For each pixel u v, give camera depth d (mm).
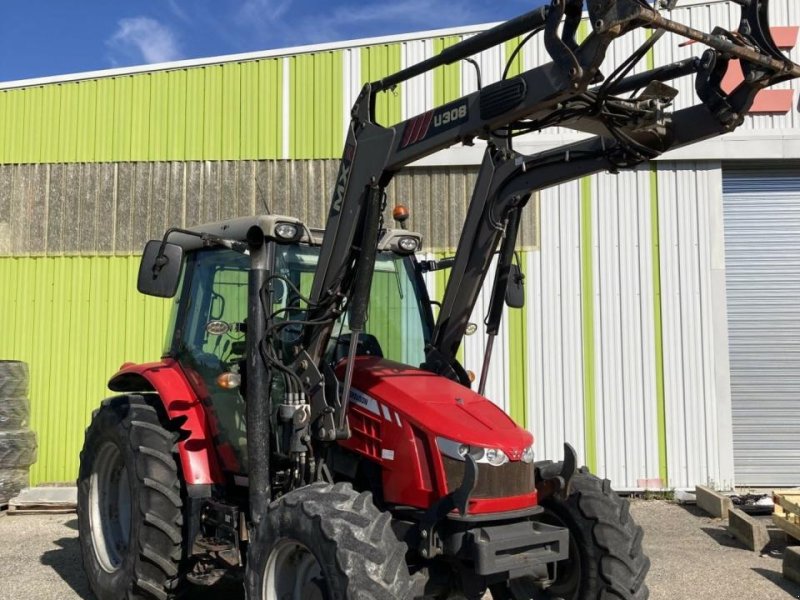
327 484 3547
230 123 8969
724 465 8453
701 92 3326
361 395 3939
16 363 8398
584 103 3338
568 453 3898
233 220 4535
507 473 3570
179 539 4410
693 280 8648
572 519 3965
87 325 8883
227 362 4453
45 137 9109
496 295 4281
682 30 2900
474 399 3906
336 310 3961
